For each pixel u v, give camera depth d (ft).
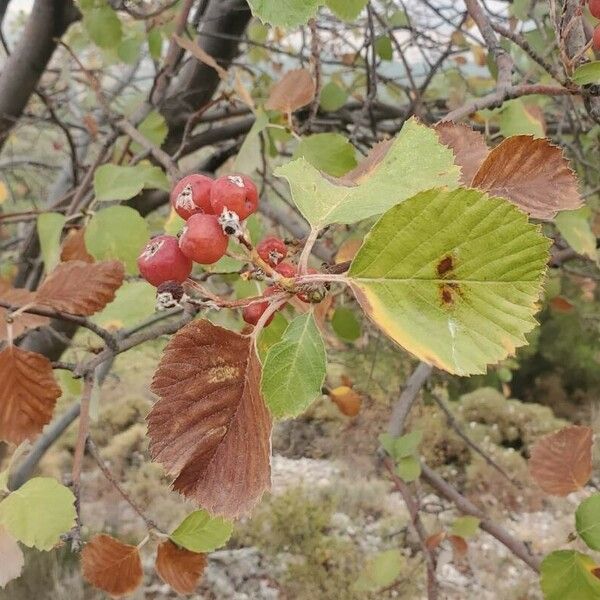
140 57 2.46
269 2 0.63
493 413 6.91
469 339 0.50
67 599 4.03
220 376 0.58
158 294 0.57
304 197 0.59
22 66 2.06
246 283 1.27
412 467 1.78
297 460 6.23
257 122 1.40
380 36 2.02
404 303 0.52
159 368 0.57
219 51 2.16
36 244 2.24
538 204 0.67
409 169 0.60
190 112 2.24
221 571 4.60
